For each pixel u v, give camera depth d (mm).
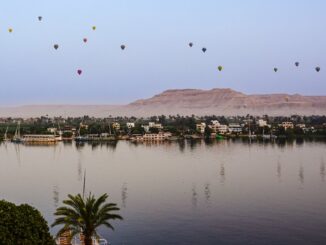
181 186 138125
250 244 79438
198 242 80062
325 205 108188
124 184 142750
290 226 90062
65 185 140625
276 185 139000
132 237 82438
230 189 132250
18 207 46000
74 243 63125
